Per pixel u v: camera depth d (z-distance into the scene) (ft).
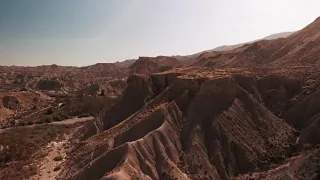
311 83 159.22
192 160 130.21
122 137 152.97
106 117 215.31
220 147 134.21
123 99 219.61
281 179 107.86
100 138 175.42
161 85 214.07
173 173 122.31
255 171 124.98
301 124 144.97
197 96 156.46
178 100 160.97
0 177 156.15
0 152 187.32
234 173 126.52
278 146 134.51
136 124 154.71
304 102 149.89
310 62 193.36
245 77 166.09
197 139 138.00
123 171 116.16
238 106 150.00
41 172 160.35
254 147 134.51
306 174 104.68
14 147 195.42
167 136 139.33
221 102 151.74
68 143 209.97
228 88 154.92
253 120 147.02
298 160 113.29
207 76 171.12
